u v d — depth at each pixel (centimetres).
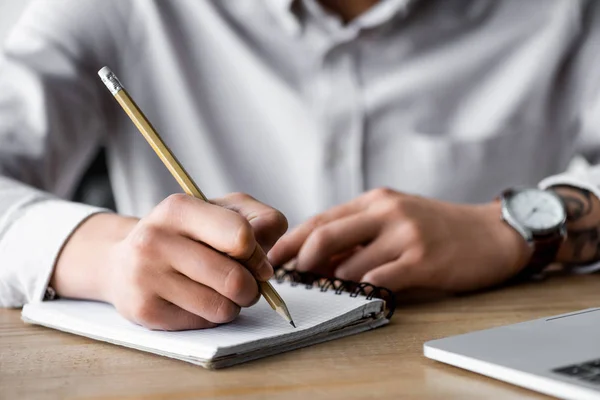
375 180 132
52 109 115
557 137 143
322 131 127
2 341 57
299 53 130
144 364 50
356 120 128
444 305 71
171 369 48
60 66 120
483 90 135
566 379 40
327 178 128
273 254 74
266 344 50
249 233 50
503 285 83
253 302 52
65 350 54
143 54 132
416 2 129
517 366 43
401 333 58
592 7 137
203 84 134
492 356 46
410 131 132
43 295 67
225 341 49
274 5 127
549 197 86
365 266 73
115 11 128
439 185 133
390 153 132
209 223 51
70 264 66
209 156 134
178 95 133
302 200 132
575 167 176
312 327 53
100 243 65
